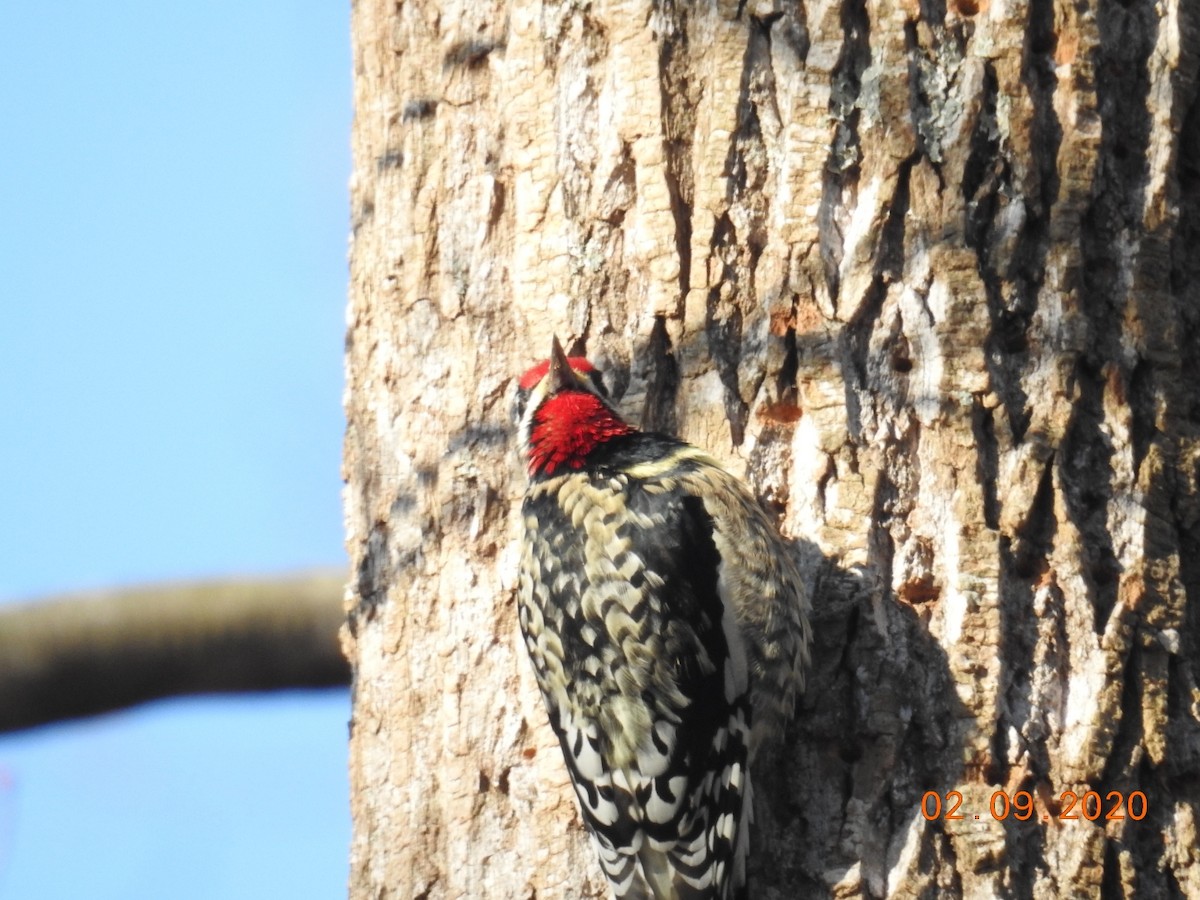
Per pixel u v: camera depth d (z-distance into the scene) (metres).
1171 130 9.43
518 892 9.29
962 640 8.79
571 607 9.34
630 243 9.66
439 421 10.03
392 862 9.66
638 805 9.10
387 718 9.91
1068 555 8.88
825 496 9.17
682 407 9.53
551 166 9.84
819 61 9.43
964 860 8.50
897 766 8.75
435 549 9.93
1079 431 9.09
